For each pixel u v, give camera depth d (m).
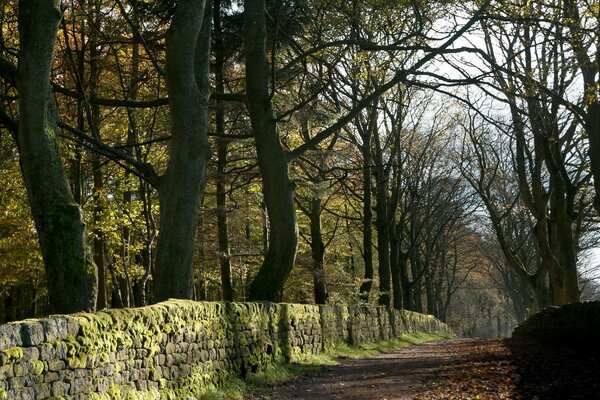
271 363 14.69
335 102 25.44
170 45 12.79
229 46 21.20
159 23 18.12
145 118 23.16
